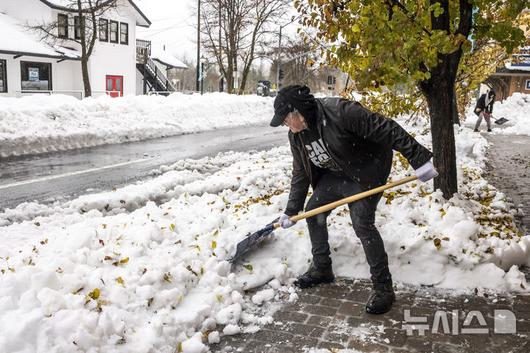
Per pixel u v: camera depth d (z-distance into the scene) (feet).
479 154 33.19
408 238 13.53
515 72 96.02
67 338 9.02
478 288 12.49
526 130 56.18
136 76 130.21
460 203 16.42
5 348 8.45
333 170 11.95
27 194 22.91
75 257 11.75
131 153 36.17
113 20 109.29
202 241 13.69
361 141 11.19
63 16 102.01
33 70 94.58
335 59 18.44
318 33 17.94
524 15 22.70
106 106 51.26
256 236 12.88
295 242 14.20
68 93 102.53
